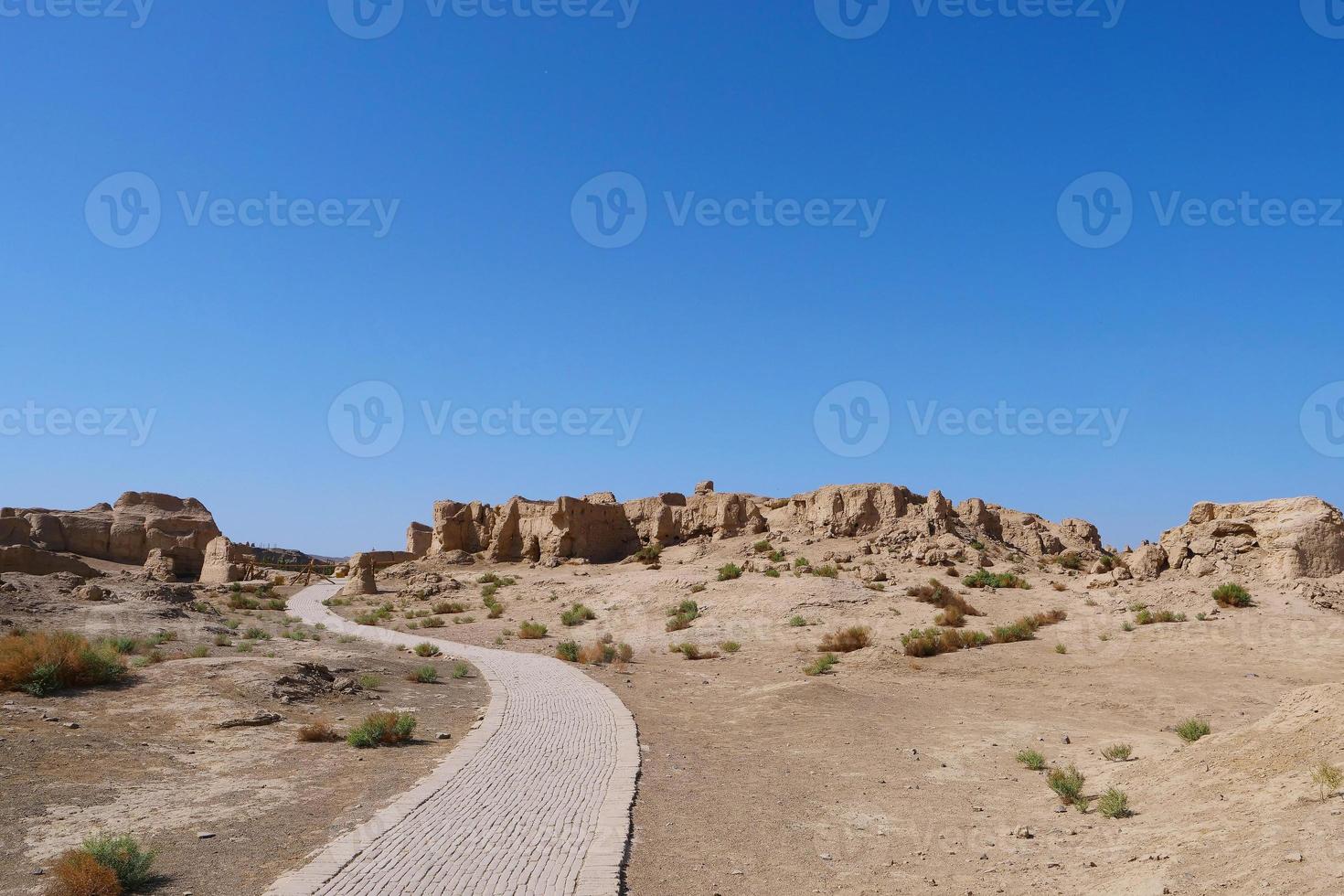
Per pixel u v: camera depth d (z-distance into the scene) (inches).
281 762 636.1
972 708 859.4
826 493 2456.9
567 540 2792.8
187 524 3582.7
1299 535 1364.4
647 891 398.9
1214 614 1229.7
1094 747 668.7
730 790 578.9
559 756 657.0
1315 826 347.6
